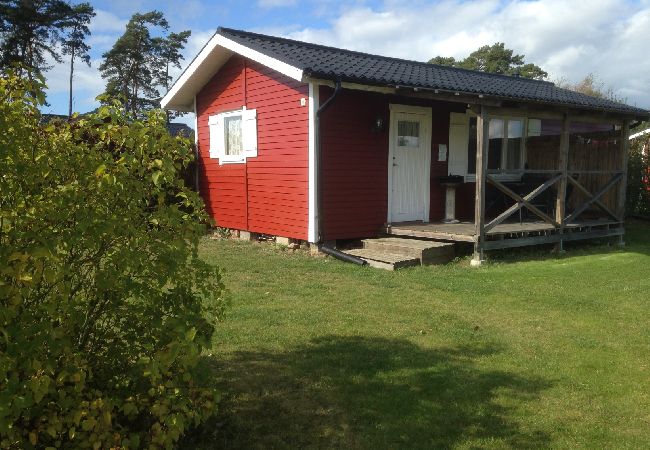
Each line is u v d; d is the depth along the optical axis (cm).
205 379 314
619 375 463
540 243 1046
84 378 268
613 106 1189
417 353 500
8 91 282
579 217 1320
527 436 360
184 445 340
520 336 559
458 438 356
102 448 265
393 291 740
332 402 401
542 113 1038
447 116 1205
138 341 311
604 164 1358
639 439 360
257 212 1170
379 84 926
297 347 511
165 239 308
